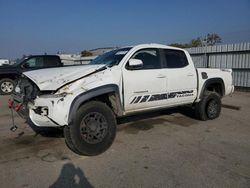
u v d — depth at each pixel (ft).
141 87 16.03
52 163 12.70
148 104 16.72
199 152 14.03
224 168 11.98
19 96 14.33
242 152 14.02
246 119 21.79
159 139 16.33
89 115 13.38
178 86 18.34
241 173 11.47
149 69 16.76
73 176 11.34
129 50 16.24
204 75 20.21
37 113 12.78
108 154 13.83
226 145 15.17
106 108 13.97
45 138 16.48
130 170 11.86
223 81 21.71
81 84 13.12
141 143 15.57
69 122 12.50
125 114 15.88
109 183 10.68
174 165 12.36
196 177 11.10
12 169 12.04
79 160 13.07
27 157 13.46
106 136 13.94
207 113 20.83
